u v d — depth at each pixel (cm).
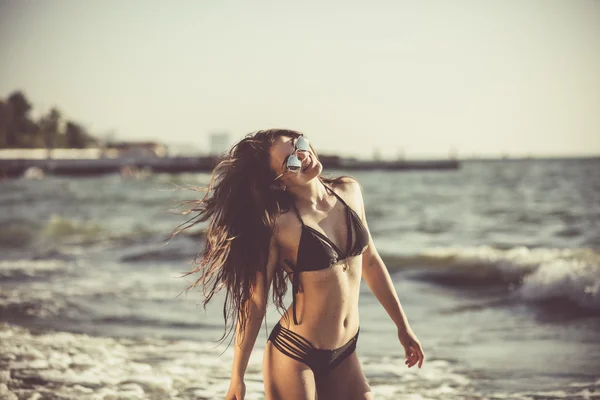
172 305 1012
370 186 7556
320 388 350
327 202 348
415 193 5934
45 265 1538
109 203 4878
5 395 546
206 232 354
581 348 729
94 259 1661
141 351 713
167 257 1642
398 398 554
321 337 340
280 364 343
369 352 723
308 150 340
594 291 980
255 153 341
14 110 16288
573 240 2081
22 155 13450
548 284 1041
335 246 338
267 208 339
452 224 2886
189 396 555
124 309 979
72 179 10556
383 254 1552
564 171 11125
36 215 3794
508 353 717
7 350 688
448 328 862
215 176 354
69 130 17175
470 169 13975
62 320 901
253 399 541
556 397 549
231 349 726
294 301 344
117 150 15200
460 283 1220
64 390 564
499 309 987
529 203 4216
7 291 1143
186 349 726
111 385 582
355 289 348
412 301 1073
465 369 650
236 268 344
